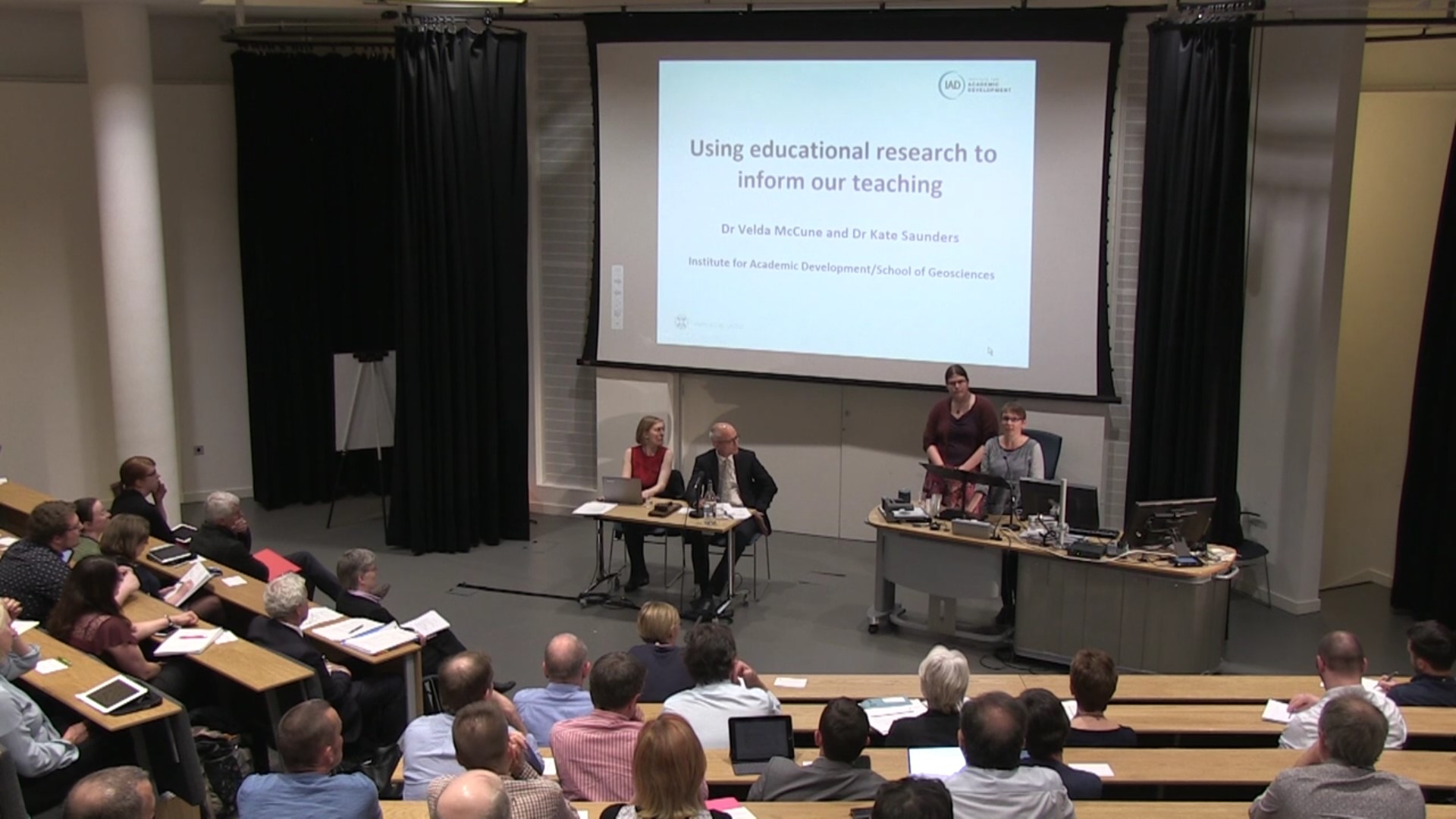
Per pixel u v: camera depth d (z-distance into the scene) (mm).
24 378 9062
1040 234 7793
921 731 4230
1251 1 6969
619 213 8750
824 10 7992
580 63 8883
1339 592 8023
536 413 9500
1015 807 3340
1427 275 7656
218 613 6027
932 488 7344
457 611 7484
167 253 9445
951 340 8109
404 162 8398
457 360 8555
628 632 7148
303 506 9820
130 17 8102
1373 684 4727
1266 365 7676
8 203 8852
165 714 4324
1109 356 7762
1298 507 7492
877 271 8211
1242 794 4234
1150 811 3643
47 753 4184
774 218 8391
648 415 8992
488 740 3396
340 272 9664
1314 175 7191
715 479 7555
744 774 3977
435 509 8641
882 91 7996
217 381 9766
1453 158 7035
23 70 8875
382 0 7699
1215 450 7402
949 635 7031
